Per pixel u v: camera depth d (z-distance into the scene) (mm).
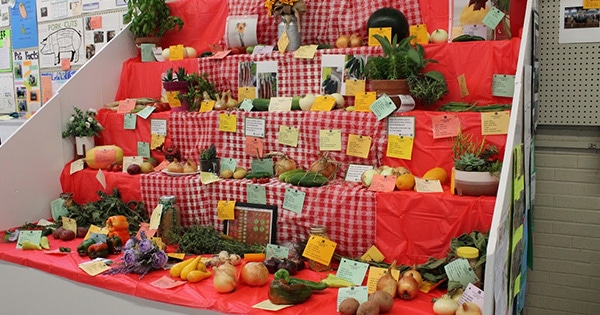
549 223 2723
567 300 2715
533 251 2766
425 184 2217
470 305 1676
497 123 2189
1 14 5055
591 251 2648
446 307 1740
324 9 2967
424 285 1972
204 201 2693
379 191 2244
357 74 2650
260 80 2922
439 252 2129
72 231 2814
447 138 2289
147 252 2260
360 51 2639
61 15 4629
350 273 2105
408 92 2414
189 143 2984
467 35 2490
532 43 2369
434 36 2580
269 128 2705
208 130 2883
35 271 2486
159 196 2828
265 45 3115
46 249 2643
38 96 4926
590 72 2566
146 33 3463
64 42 4648
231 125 2803
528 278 2791
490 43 2398
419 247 2166
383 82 2381
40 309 2504
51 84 4816
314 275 2178
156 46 3492
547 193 2715
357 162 2504
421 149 2344
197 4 3422
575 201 2662
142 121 3139
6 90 5156
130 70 3451
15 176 2977
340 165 2531
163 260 2277
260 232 2504
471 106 2338
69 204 3035
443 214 2100
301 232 2420
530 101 2320
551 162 2693
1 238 2836
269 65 2887
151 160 3062
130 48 3549
